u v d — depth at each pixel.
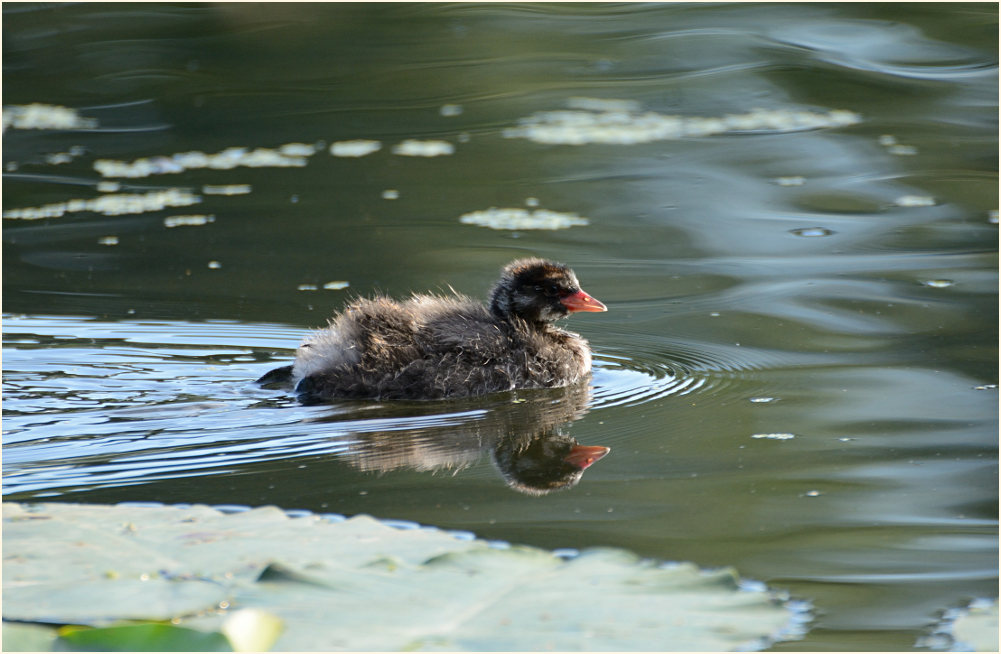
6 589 7.28
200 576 7.52
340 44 29.20
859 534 9.08
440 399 12.87
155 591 7.23
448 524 9.20
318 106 26.50
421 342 13.16
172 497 9.63
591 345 15.05
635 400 12.80
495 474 10.45
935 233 19.23
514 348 13.58
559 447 11.23
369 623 6.78
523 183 22.25
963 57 27.33
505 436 11.57
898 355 14.05
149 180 22.83
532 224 20.22
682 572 7.56
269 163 23.62
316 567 7.57
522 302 14.39
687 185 21.97
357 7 30.91
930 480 10.23
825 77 26.70
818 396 12.67
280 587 7.27
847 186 21.64
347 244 19.28
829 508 9.61
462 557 7.73
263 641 6.48
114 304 16.34
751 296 16.62
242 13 30.42
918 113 25.30
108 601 7.08
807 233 19.47
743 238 19.31
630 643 6.60
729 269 17.91
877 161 22.89
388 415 12.20
